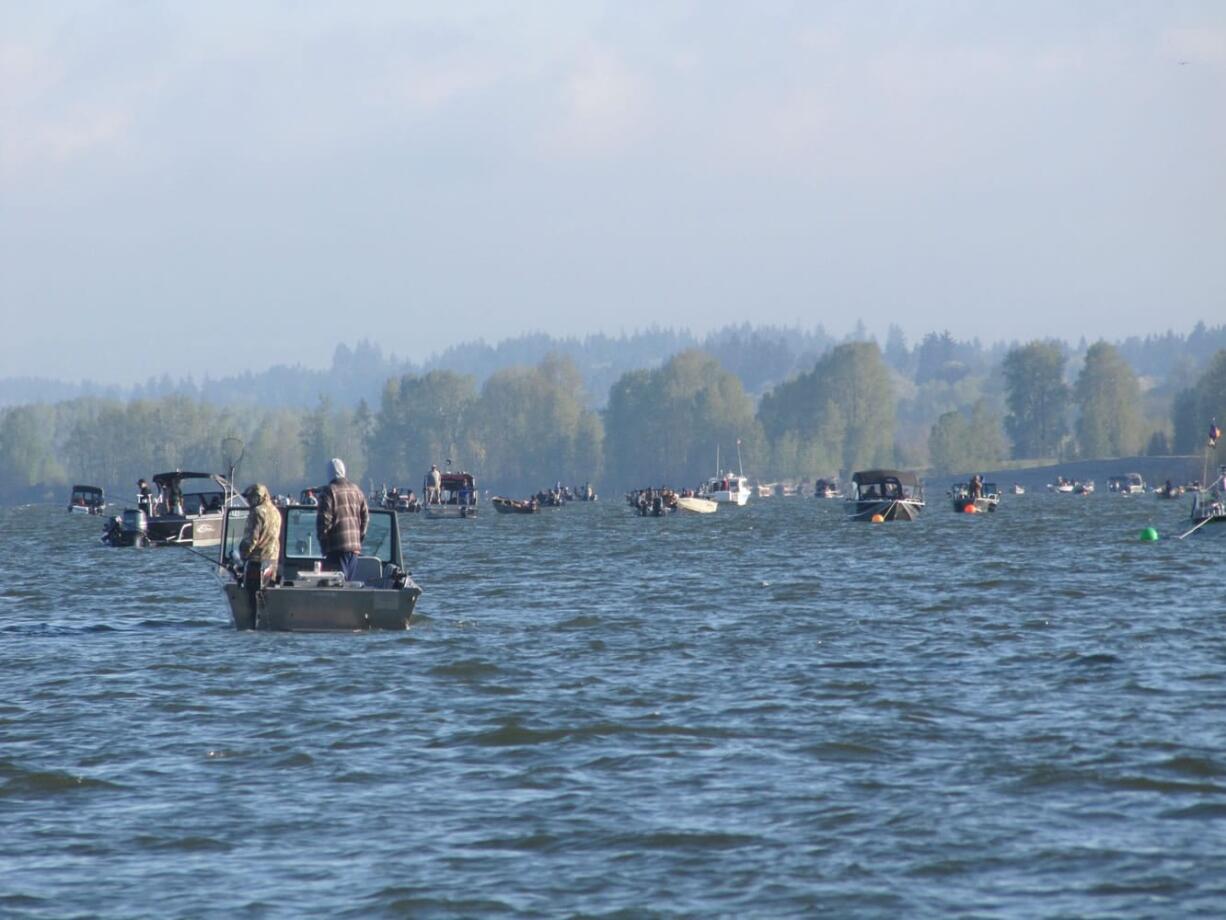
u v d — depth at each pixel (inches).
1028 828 2044.8
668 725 2763.3
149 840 2025.1
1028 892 1782.7
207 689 3181.6
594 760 2475.4
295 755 2522.1
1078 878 1829.5
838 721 2792.8
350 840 2021.4
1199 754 2459.4
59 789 2300.7
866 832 2031.3
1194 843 1966.0
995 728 2711.6
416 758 2500.0
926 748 2544.3
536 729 2723.9
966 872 1857.8
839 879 1836.9
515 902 1768.0
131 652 3769.7
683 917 1713.8
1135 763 2404.0
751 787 2282.2
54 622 4623.5
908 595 5482.3
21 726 2792.8
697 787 2287.2
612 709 2933.1
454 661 3577.8
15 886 1835.6
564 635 4163.4
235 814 2151.8
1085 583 5969.5
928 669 3462.1
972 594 5502.0
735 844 1984.5
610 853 1952.5
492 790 2281.0
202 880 1856.5
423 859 1932.8
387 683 3255.4
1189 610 4803.2
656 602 5265.8
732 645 3941.9
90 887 1830.7
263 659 3619.6
